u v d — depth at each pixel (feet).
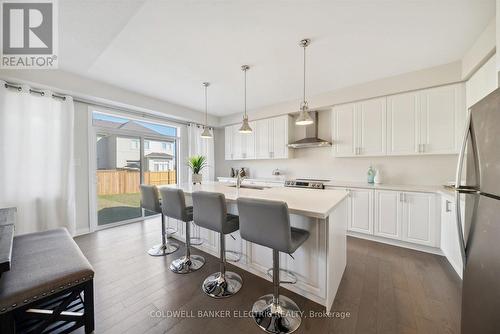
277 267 4.98
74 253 4.95
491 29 5.92
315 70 8.99
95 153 11.16
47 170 8.96
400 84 9.41
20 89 8.21
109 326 4.70
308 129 13.69
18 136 8.16
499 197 2.75
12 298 3.48
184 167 16.05
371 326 4.66
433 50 7.42
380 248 8.91
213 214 5.76
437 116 8.74
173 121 15.23
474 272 3.34
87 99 10.41
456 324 4.68
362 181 11.83
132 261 7.76
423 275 6.74
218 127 18.26
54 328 4.49
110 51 7.43
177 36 6.54
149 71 9.05
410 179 10.37
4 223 5.19
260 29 6.21
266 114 14.58
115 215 12.78
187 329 4.63
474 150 3.50
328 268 5.17
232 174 17.43
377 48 7.29
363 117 10.64
